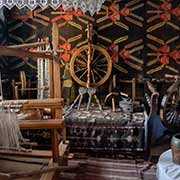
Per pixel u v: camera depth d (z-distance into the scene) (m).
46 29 4.65
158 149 3.78
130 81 4.63
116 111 4.25
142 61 4.64
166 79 4.53
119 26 4.60
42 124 2.51
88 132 3.88
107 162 3.72
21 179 2.44
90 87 4.48
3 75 4.56
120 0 4.54
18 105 1.97
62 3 2.79
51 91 3.02
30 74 4.70
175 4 4.52
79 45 4.67
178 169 2.34
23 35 4.67
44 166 2.63
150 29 4.58
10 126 1.84
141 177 3.31
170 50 4.61
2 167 2.61
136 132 3.80
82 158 3.81
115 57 4.66
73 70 4.54
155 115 3.79
